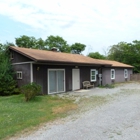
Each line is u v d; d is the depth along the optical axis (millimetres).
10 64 12734
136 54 29844
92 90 13930
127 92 12164
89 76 16016
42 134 4309
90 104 8102
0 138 4105
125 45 32969
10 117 5914
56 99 9766
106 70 19375
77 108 7312
